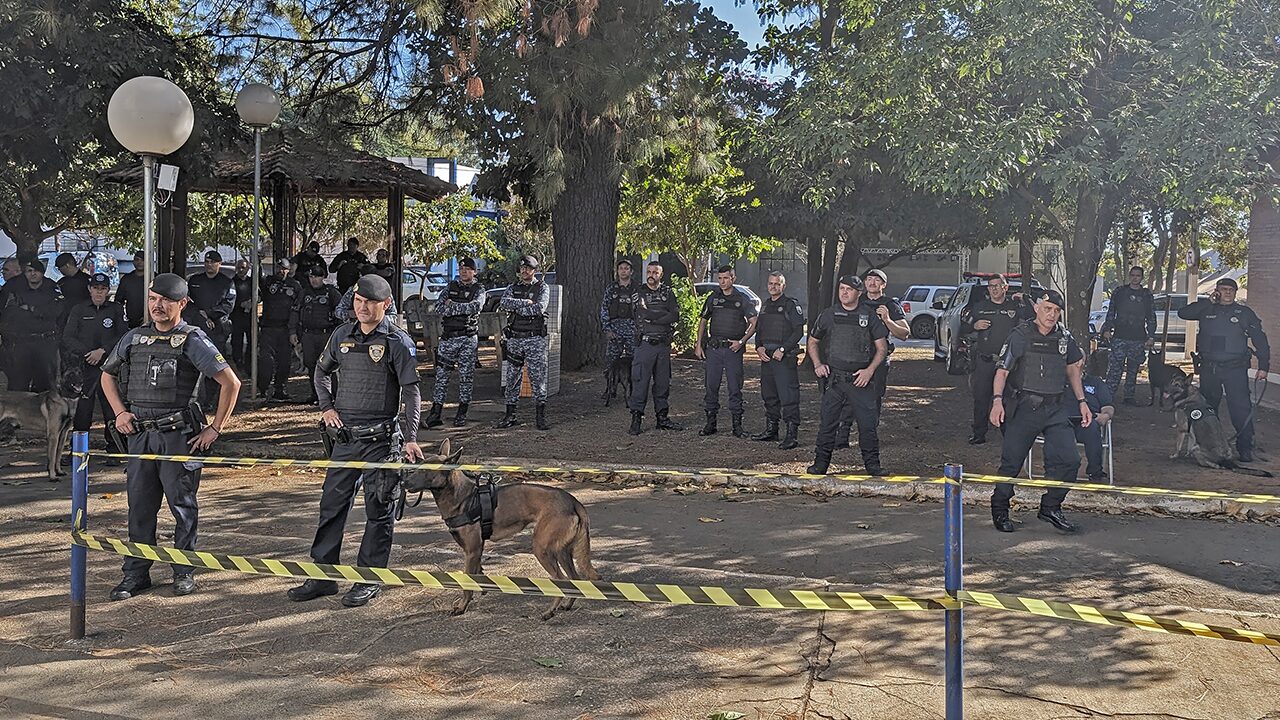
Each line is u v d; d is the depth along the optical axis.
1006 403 7.31
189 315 11.12
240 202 26.55
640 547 6.82
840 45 12.85
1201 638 5.08
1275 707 4.30
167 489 5.67
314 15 16.05
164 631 5.18
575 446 10.34
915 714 4.19
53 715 4.18
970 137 10.05
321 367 5.80
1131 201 11.47
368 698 4.36
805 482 8.61
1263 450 10.48
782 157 13.13
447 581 4.33
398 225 18.66
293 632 5.18
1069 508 7.98
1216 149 9.16
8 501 7.99
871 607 3.67
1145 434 11.45
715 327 10.98
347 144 17.27
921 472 9.21
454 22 14.13
